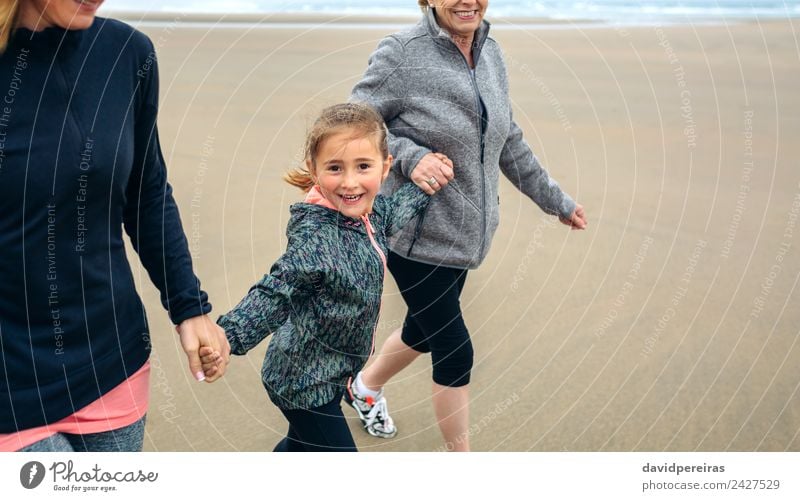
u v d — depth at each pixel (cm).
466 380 243
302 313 194
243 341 180
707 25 934
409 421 287
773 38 879
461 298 377
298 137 553
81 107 154
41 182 150
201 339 180
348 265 192
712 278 387
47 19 147
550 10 935
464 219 233
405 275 238
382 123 197
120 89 160
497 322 354
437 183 218
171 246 182
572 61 759
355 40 776
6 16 142
